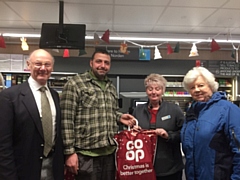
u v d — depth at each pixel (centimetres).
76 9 396
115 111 231
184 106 632
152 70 591
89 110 210
